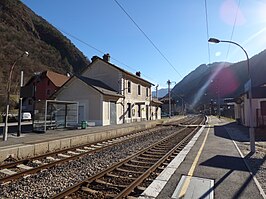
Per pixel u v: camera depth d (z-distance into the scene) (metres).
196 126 31.27
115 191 6.28
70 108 27.38
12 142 12.77
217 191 6.20
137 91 38.72
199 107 146.12
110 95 29.33
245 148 13.09
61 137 15.29
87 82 29.03
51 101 21.92
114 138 18.06
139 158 10.58
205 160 9.92
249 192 6.13
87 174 7.95
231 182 6.94
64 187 6.54
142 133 22.48
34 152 11.90
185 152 11.88
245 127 27.59
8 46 76.81
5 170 8.37
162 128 28.67
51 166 8.96
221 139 17.19
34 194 6.01
